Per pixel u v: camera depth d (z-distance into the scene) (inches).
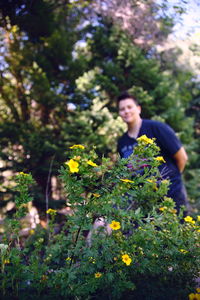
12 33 95.8
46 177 103.7
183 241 45.6
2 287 41.7
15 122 118.9
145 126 76.6
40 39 109.1
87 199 41.3
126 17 91.4
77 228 42.9
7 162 103.3
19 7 83.8
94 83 136.0
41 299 42.1
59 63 128.3
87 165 37.1
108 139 132.5
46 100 122.6
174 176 73.6
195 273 47.4
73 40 123.7
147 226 43.9
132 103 79.3
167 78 153.0
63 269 41.6
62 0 90.5
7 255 43.4
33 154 107.0
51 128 126.5
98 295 44.6
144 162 42.5
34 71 116.9
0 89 114.3
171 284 47.0
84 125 127.7
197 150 188.2
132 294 45.2
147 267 44.8
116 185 41.6
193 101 194.1
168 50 111.9
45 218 91.5
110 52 143.5
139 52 133.2
